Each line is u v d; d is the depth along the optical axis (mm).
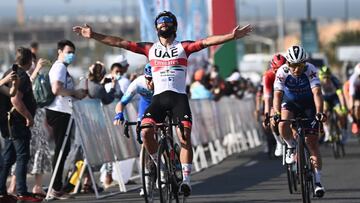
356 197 19500
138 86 18469
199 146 29125
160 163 16281
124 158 23062
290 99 18328
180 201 17609
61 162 20906
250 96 43969
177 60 17031
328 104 30922
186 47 17109
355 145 37375
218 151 32344
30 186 24594
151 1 34812
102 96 22766
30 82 19625
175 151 17250
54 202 20156
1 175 19609
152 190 16828
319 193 17750
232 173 26531
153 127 16641
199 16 42375
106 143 22094
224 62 46500
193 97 33188
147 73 18141
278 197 19859
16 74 18891
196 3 42156
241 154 35000
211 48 46219
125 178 24203
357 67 30422
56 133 21016
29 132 19797
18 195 19906
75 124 20719
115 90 23938
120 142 23000
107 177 23734
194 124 28953
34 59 23297
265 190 21453
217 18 44344
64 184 22625
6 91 19500
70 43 21188
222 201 19344
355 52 115688
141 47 17281
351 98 30578
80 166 22031
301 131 17672
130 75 28797
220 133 33656
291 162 19016
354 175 24703
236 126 37875
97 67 22781
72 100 21156
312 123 17781
